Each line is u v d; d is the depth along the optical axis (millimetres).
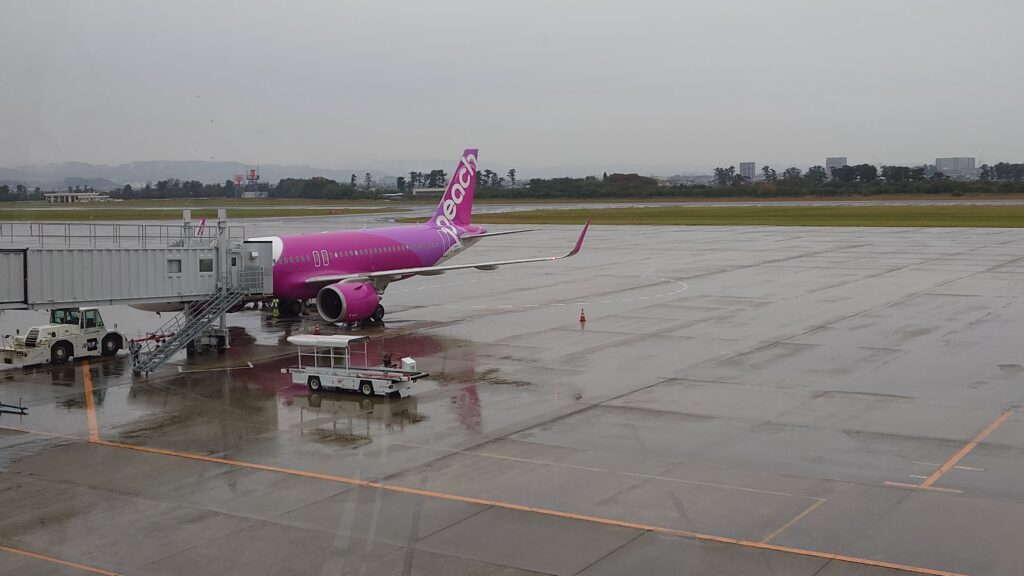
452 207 70562
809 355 41938
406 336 49500
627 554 19922
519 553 20078
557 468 26031
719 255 94812
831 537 20625
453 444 28656
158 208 182375
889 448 27453
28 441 29734
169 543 21062
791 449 27516
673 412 32125
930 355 41531
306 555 20203
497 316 56406
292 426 31219
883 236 117125
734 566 19172
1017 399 33312
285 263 52562
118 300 42562
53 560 20219
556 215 187000
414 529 21578
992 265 79312
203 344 46125
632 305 59656
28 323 58250
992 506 22406
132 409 33969
